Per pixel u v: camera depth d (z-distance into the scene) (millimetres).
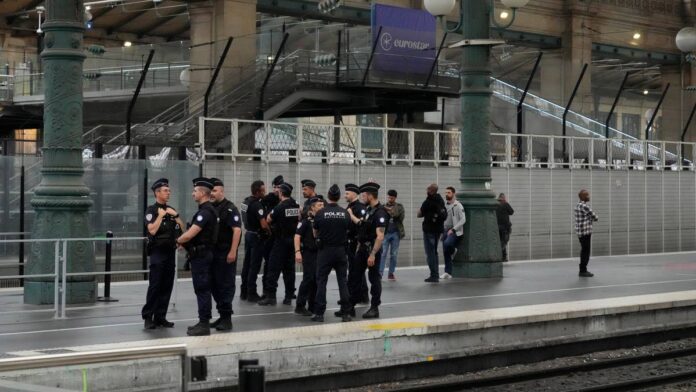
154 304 13664
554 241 28812
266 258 16953
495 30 44219
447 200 21406
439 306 16328
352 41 31781
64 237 15742
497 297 17656
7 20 42469
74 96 15953
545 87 48438
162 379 11031
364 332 13141
